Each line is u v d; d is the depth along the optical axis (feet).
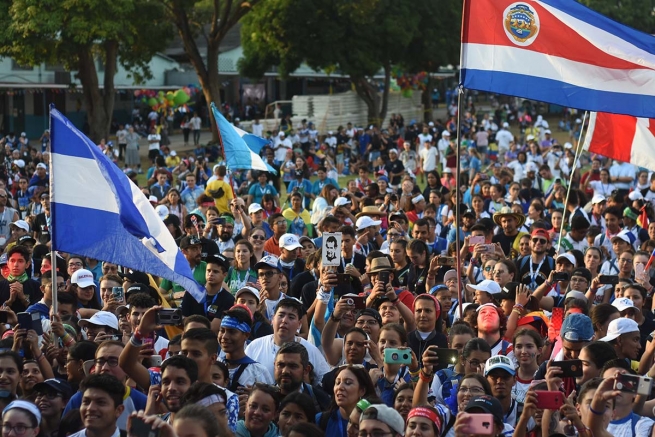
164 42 332.60
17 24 293.23
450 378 63.10
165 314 59.21
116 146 353.92
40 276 106.63
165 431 42.34
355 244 108.27
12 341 66.69
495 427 50.49
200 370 58.80
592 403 50.29
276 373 61.98
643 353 70.49
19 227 125.18
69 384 63.57
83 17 294.66
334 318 70.95
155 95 431.84
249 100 497.46
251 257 98.84
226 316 65.21
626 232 118.83
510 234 114.21
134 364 59.62
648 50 78.64
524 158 231.71
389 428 48.14
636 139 99.76
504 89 78.89
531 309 79.10
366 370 59.11
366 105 439.22
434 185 165.89
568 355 64.90
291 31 377.50
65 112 415.23
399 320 74.54
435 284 91.56
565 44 78.89
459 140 76.18
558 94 78.79
